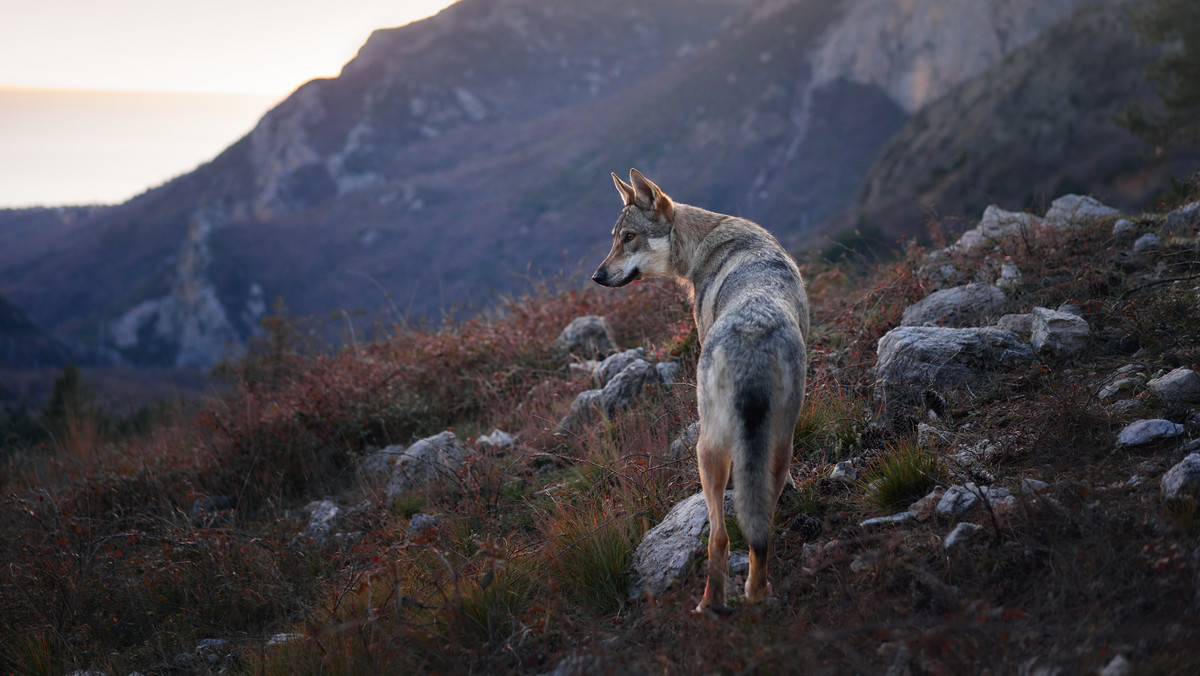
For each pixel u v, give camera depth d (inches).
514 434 273.7
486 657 134.0
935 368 196.2
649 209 203.3
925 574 118.1
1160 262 231.9
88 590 206.8
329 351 387.5
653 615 133.3
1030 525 126.1
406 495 242.7
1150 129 836.6
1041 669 98.6
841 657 112.8
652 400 247.4
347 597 172.1
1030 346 204.5
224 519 255.1
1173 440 144.9
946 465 160.6
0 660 182.1
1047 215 324.5
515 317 370.6
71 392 515.2
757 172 7746.1
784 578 145.3
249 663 163.6
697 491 184.7
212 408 334.6
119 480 291.7
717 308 166.7
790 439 140.4
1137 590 109.4
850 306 274.2
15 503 267.6
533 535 194.7
